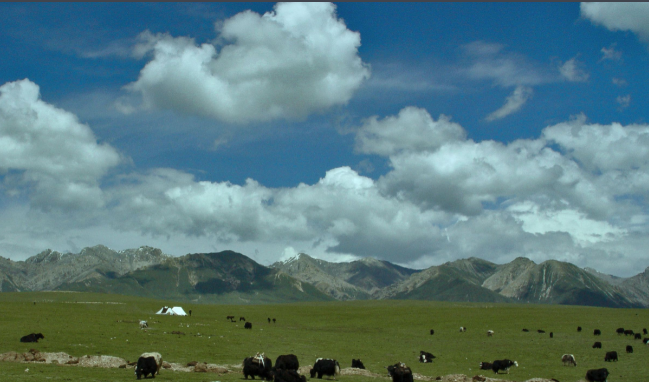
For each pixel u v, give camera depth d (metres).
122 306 172.50
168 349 72.81
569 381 62.31
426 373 67.56
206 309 182.12
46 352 60.31
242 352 75.50
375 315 168.88
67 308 141.62
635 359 79.69
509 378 64.69
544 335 116.12
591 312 168.88
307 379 54.31
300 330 118.44
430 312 174.50
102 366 55.62
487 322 143.25
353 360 67.31
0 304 142.62
